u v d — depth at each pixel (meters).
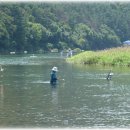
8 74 73.56
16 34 183.75
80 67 88.62
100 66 90.81
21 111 40.34
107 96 48.69
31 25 194.25
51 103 44.41
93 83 60.12
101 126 35.28
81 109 41.44
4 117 38.00
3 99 46.59
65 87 56.03
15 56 145.00
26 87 56.03
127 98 47.38
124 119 37.41
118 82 61.06
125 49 103.12
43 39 198.50
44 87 56.09
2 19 177.12
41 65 96.81
